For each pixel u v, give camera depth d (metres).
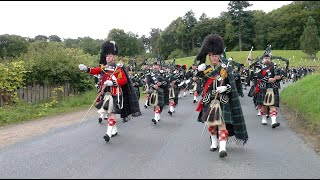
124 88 6.89
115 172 4.62
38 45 17.78
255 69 9.17
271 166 4.89
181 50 90.88
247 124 8.52
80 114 10.74
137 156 5.43
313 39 60.75
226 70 5.45
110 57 6.52
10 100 11.38
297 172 4.63
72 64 14.30
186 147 6.02
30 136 7.14
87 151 5.73
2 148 6.06
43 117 10.15
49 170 4.71
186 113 10.91
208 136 6.99
